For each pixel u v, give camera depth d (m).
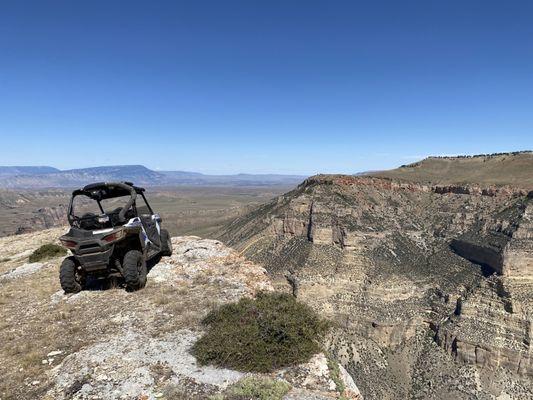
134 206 14.53
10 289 14.82
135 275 12.79
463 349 91.88
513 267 96.50
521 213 113.62
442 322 101.50
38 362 8.99
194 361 8.69
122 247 13.34
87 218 12.90
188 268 15.30
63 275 13.02
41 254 21.56
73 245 12.32
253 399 7.39
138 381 7.97
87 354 9.09
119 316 11.19
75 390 7.76
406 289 111.75
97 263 12.44
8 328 11.02
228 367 8.46
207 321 10.45
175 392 7.59
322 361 8.84
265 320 9.52
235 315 10.17
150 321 10.78
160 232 16.41
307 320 9.84
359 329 106.94
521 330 86.81
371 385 91.94
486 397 84.38
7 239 34.34
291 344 8.97
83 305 12.24
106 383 7.96
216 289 13.12
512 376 86.19
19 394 7.80
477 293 97.69
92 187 13.84
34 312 12.09
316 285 115.00
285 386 7.80
